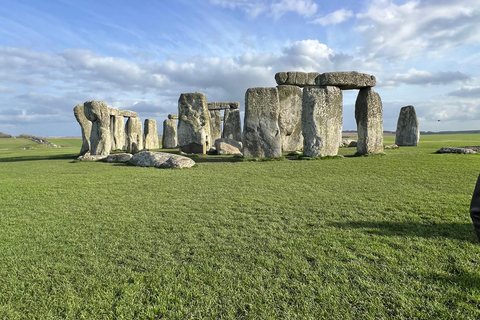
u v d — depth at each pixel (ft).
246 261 9.87
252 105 39.04
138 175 27.78
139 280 8.85
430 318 6.93
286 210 15.44
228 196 18.76
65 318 7.34
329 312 7.27
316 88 37.42
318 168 29.50
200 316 7.28
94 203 17.60
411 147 54.19
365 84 39.17
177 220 14.17
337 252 10.29
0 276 9.25
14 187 22.61
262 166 32.53
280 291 8.17
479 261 9.25
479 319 6.77
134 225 13.58
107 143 46.50
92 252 10.78
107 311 7.55
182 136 54.60
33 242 11.76
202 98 54.70
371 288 8.14
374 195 17.99
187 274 9.16
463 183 20.45
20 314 7.52
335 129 38.42
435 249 10.21
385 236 11.53
